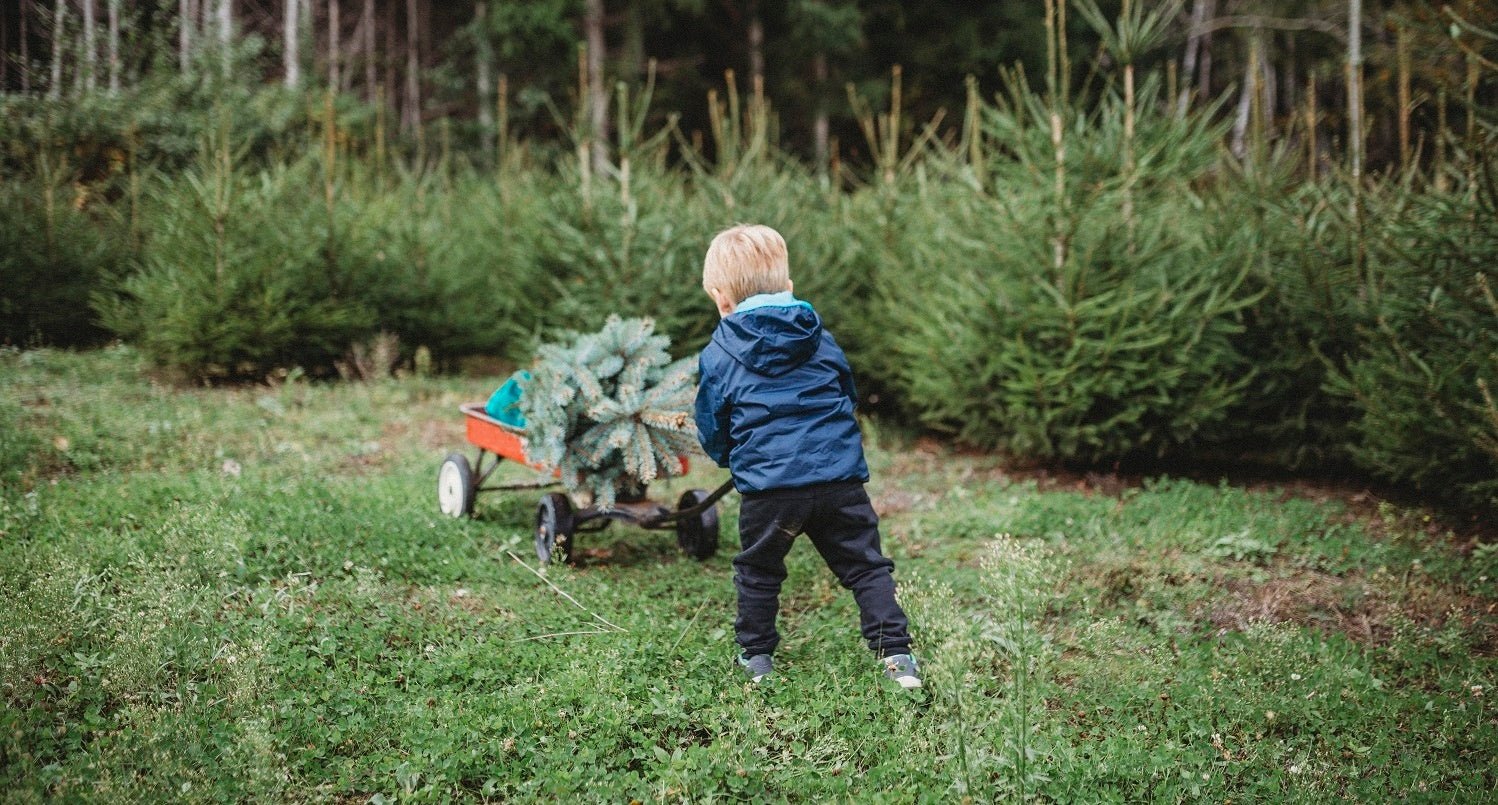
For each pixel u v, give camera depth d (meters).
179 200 9.38
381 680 3.36
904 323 7.42
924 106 20.78
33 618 3.27
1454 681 3.67
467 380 9.89
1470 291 5.07
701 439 3.63
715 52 23.05
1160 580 4.70
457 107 22.56
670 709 3.18
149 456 6.29
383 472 6.41
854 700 3.29
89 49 14.77
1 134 12.68
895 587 3.46
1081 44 19.67
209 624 3.56
